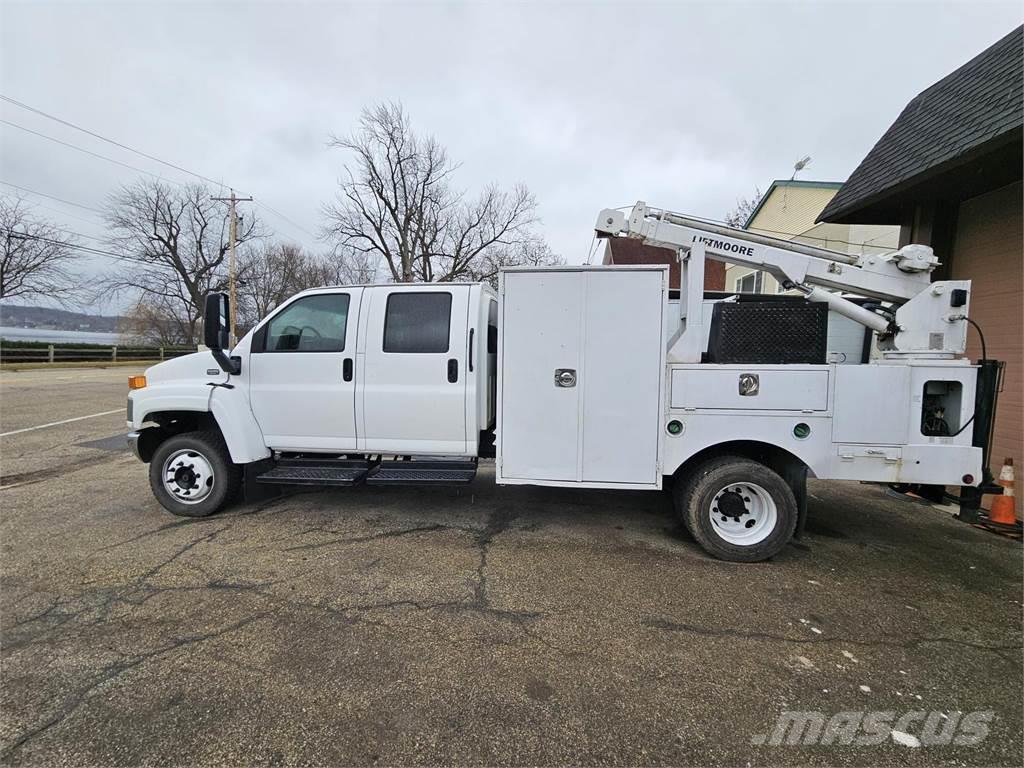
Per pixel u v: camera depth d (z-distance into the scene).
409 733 2.03
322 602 3.04
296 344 4.41
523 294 3.79
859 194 6.23
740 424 3.66
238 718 2.10
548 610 2.98
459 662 2.48
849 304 4.05
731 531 3.76
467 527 4.35
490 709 2.17
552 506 4.96
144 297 42.12
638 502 5.11
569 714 2.15
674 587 3.29
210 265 42.91
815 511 4.98
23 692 2.24
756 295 4.48
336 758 1.90
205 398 4.34
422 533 4.19
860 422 3.55
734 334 3.81
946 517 4.81
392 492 5.38
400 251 32.19
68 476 5.92
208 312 4.23
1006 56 5.31
